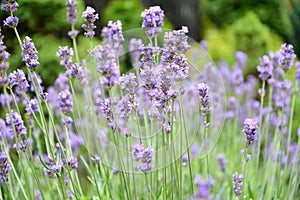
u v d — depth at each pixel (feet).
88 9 7.60
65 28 16.14
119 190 9.63
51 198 9.70
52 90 12.05
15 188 9.38
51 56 15.55
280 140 10.93
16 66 13.46
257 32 25.76
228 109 14.32
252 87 16.58
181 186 7.85
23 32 15.49
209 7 32.42
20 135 7.70
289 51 9.53
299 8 29.48
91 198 8.97
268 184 10.25
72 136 11.71
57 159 7.88
